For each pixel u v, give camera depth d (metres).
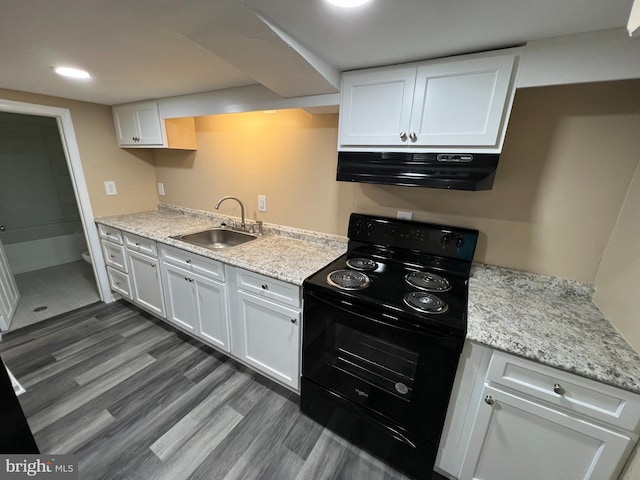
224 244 2.37
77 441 1.42
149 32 1.06
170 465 1.33
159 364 1.98
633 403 0.83
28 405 1.62
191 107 2.03
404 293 1.26
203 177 2.54
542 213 1.32
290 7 0.87
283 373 1.67
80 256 3.98
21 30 1.05
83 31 1.06
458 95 1.14
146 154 2.86
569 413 0.94
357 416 1.39
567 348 0.94
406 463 1.30
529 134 1.27
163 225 2.40
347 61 1.25
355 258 1.68
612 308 1.11
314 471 1.33
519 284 1.40
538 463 1.04
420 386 1.15
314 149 1.87
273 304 1.56
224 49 1.12
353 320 1.25
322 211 1.95
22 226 3.48
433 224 1.54
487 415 1.07
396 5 0.83
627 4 0.77
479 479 1.18
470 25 0.92
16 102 1.99
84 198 2.49
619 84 1.09
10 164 3.33
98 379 1.83
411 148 1.28
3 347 2.12
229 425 1.54
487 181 1.17
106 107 2.51
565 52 0.98
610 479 0.93
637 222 1.03
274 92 1.60
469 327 1.05
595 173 1.18
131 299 2.60
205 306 1.95
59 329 2.36
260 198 2.23
